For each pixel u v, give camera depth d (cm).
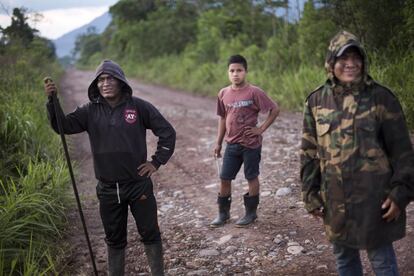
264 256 399
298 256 392
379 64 936
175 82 2334
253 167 453
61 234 465
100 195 330
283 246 414
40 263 401
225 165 462
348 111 237
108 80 312
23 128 632
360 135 234
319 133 248
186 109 1395
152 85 2509
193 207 546
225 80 1728
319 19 1187
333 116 241
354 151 235
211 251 418
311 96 255
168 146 330
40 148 627
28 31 1414
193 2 3372
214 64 2023
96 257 421
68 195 535
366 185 235
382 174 234
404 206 231
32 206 433
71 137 939
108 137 316
